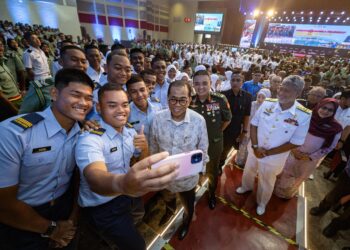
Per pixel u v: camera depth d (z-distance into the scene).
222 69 9.72
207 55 11.92
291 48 18.55
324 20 16.34
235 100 2.39
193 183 1.54
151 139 1.53
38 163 0.88
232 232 1.88
